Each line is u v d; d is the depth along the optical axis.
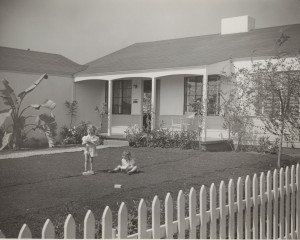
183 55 16.84
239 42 16.61
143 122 18.36
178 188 7.54
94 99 19.58
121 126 18.92
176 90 16.92
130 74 16.45
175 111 16.95
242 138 13.93
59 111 17.78
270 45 14.66
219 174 8.99
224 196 3.99
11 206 6.19
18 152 13.00
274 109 11.98
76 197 6.79
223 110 14.97
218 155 12.01
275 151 12.66
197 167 9.97
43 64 18.33
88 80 19.17
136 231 4.41
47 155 12.21
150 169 9.79
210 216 3.85
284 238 4.82
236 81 14.30
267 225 4.55
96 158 11.60
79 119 18.77
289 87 11.00
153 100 15.66
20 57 18.33
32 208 6.06
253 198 4.36
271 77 11.55
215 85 15.46
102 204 6.35
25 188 7.55
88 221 2.82
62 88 17.91
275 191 4.68
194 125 15.65
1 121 13.73
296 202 5.10
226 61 14.67
